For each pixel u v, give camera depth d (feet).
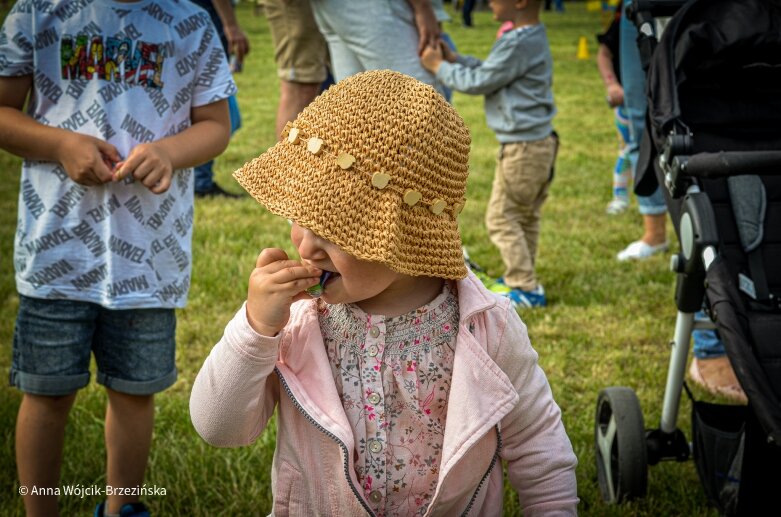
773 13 10.18
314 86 19.95
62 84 8.80
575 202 23.31
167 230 9.12
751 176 9.74
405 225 5.55
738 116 10.44
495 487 6.43
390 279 5.71
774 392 7.63
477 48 57.31
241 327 5.72
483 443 6.05
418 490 6.09
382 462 6.00
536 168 15.76
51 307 8.85
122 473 9.39
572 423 11.80
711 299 8.11
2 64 8.70
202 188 22.67
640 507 9.87
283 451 6.23
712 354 13.30
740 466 8.50
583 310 15.90
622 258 18.78
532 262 16.29
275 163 5.76
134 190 8.84
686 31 10.07
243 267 17.26
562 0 100.17
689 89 10.46
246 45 21.76
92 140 8.56
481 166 27.37
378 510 6.07
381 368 6.00
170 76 9.04
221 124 9.39
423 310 6.07
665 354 14.17
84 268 8.83
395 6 15.39
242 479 10.16
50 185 8.79
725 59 10.20
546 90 15.83
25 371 8.89
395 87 5.65
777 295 9.30
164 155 8.67
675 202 9.31
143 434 9.39
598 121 36.50
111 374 9.20
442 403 6.06
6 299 15.74
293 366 6.08
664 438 10.10
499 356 6.17
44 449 9.02
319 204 5.46
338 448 5.97
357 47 15.57
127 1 8.88
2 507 9.70
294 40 19.17
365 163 5.46
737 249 9.51
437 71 15.70
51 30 8.75
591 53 59.57
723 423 9.29
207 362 5.98
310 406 5.87
